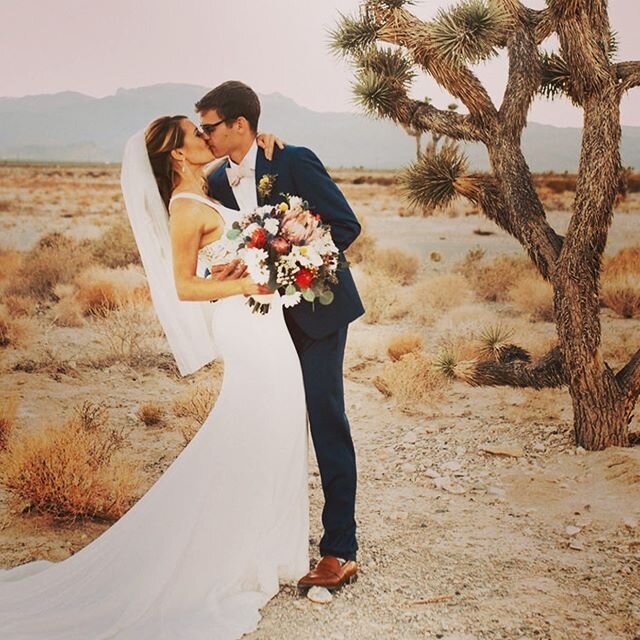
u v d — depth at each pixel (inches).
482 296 416.5
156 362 283.6
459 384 258.8
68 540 151.6
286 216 121.6
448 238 668.1
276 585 128.5
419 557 142.7
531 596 127.3
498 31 197.6
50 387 257.0
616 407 192.7
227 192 136.8
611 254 503.2
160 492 127.3
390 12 207.9
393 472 188.4
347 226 131.3
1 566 140.7
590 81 185.2
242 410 127.9
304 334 132.9
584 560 140.1
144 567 123.2
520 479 179.8
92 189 1227.9
